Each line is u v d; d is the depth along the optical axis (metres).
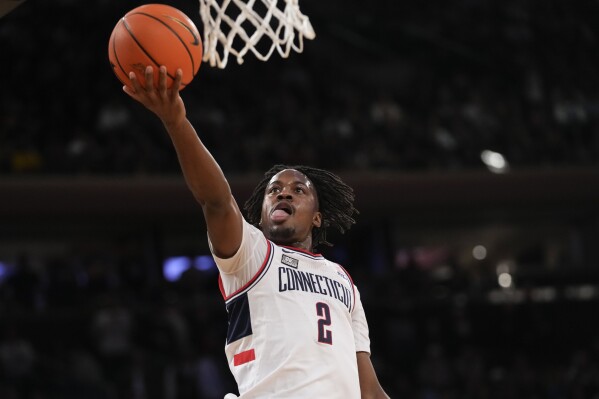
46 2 25.09
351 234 25.45
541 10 31.52
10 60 23.89
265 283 5.24
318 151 23.78
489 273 25.78
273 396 5.06
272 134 24.14
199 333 20.27
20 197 21.02
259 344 5.17
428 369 20.44
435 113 26.42
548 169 25.23
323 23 29.78
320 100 26.72
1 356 17.67
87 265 21.50
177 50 4.46
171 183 22.47
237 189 22.09
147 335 19.81
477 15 31.20
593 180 25.41
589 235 27.33
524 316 23.41
